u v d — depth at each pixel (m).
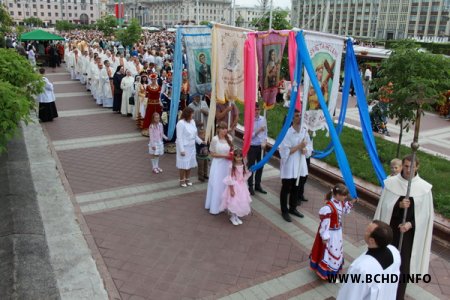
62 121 13.96
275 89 8.05
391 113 9.49
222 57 7.62
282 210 7.37
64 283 5.16
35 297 4.85
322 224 5.36
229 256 6.10
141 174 9.28
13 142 10.87
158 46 30.28
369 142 7.29
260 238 6.68
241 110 16.31
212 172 7.33
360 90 7.61
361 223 7.42
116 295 5.08
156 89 11.80
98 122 13.97
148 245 6.31
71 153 10.57
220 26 7.45
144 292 5.18
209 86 9.15
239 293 5.25
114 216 7.21
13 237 6.12
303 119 6.87
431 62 8.81
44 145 10.95
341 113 8.23
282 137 7.00
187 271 5.67
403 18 95.69
